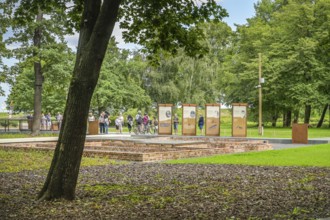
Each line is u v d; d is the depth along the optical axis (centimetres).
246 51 6750
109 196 1059
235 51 6606
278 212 866
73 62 3866
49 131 4669
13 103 6700
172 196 1056
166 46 1432
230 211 877
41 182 1320
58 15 3647
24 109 6969
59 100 6419
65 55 3766
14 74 3803
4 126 4994
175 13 1380
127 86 6481
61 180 996
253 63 6094
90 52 981
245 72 6219
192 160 1988
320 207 915
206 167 1683
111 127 6619
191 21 1395
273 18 7169
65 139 995
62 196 995
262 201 983
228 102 6919
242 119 3994
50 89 3916
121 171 1575
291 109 6606
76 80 982
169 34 1402
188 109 4181
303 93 5875
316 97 5816
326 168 1630
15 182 1316
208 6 1384
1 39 3641
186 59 5606
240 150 2591
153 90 5800
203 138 3612
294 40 6228
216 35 6097
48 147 2478
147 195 1072
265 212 867
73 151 995
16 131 4662
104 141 3103
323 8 6112
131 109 6819
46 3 1391
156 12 1377
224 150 2456
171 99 5675
